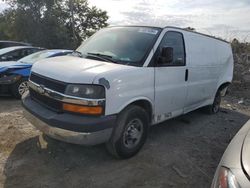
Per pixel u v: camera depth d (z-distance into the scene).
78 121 3.76
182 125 6.39
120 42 4.88
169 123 6.45
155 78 4.67
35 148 4.67
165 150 4.94
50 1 29.28
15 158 4.34
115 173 4.07
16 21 28.52
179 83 5.35
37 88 4.28
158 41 4.78
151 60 4.60
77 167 4.18
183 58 5.44
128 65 4.38
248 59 14.15
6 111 6.63
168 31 5.05
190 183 3.99
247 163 2.53
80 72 3.94
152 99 4.68
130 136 4.40
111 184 3.81
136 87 4.30
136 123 4.45
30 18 28.38
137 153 4.66
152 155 4.70
